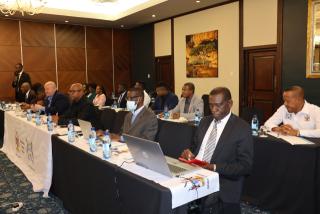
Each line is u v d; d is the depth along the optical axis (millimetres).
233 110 6578
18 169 4152
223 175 1938
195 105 4672
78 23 8805
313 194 2445
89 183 2234
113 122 4152
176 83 8141
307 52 5094
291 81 5414
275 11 5543
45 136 3168
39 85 6641
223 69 6727
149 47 9102
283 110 3170
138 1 7590
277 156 2654
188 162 1983
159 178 1722
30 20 8242
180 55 7898
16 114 4895
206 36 7051
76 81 9133
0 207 2975
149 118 2834
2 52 7969
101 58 9539
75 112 4008
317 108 2975
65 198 2766
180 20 7766
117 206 1887
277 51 5570
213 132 2094
